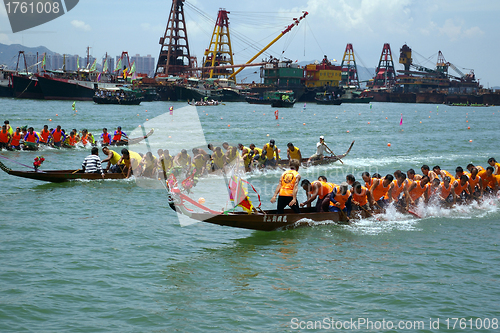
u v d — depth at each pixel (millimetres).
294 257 10297
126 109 85812
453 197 14930
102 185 17375
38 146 26562
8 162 22062
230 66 164625
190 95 143750
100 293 8062
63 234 11328
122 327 6930
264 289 8492
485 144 37469
